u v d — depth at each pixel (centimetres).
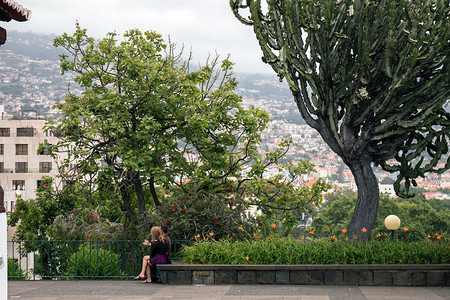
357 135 1496
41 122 7475
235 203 1614
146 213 1700
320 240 1252
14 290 1125
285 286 1120
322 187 1828
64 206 2656
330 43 1388
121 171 1802
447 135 1457
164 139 1800
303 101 1499
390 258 1152
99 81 1906
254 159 1850
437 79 1335
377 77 1373
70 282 1249
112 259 1412
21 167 7338
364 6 1335
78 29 1839
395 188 1549
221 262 1186
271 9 1419
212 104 1870
